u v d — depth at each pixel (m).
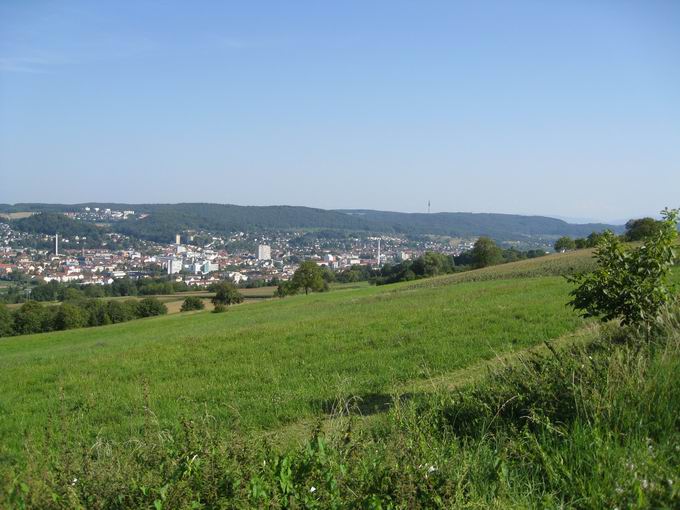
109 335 44.59
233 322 39.09
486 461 5.07
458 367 11.88
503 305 23.38
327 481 4.39
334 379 12.11
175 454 4.96
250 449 4.82
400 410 6.62
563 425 5.48
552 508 4.19
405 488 4.27
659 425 5.07
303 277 84.56
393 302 35.06
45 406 12.80
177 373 16.02
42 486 4.32
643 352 6.65
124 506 4.14
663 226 8.42
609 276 8.41
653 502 4.07
